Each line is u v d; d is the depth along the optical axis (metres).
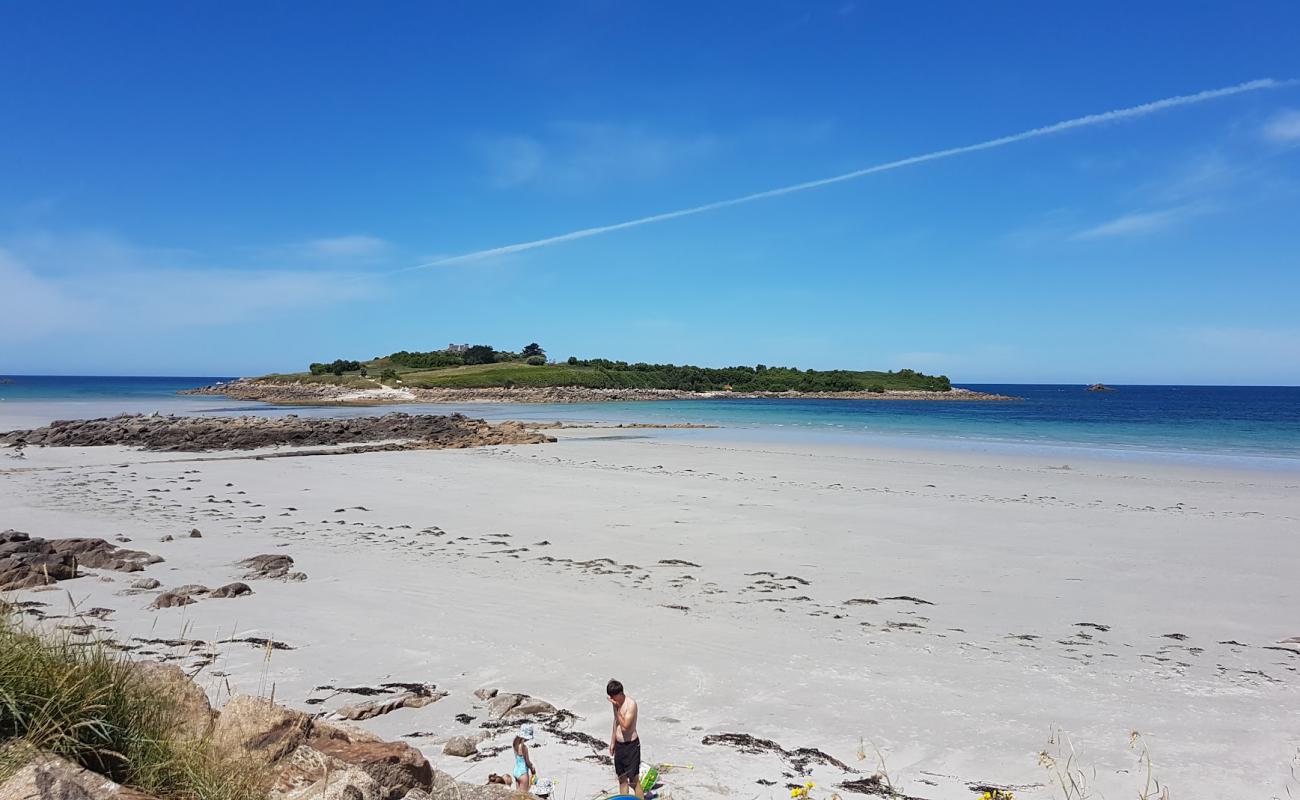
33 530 17.64
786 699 8.80
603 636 10.81
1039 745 7.74
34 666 4.43
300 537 17.25
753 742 7.66
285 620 11.05
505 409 90.69
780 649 10.44
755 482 26.88
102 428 44.66
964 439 46.59
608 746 7.45
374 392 107.50
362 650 9.95
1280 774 7.20
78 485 25.38
